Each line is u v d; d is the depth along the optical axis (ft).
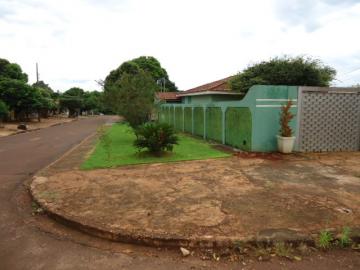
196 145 38.40
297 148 30.78
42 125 94.27
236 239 11.09
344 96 31.30
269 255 10.53
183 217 13.34
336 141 31.71
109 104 51.85
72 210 14.60
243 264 10.07
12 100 95.66
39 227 13.69
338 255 10.53
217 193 16.85
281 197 15.99
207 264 10.15
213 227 12.21
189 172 22.35
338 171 22.15
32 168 26.89
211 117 43.37
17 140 51.49
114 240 12.00
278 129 30.94
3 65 116.26
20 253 11.21
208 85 69.77
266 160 26.71
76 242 12.07
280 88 30.35
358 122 32.07
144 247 11.51
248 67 53.11
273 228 12.03
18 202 17.42
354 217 13.15
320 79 46.70
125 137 49.08
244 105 32.40
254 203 15.06
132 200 15.89
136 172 22.62
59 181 20.24
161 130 29.37
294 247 11.03
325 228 12.01
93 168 24.47
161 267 10.03
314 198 15.78
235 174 21.49
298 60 47.88
